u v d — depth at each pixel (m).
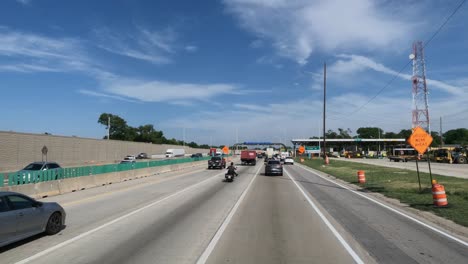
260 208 14.62
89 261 7.25
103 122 129.62
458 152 68.56
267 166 36.47
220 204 15.75
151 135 144.62
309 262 7.21
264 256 7.61
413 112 82.00
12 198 8.63
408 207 15.06
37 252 7.94
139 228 10.50
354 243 8.84
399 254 7.89
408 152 80.69
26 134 45.84
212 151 119.12
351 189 23.48
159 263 7.09
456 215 12.52
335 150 139.62
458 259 7.55
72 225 10.98
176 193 20.19
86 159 61.72
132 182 27.98
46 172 19.09
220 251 8.00
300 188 23.73
